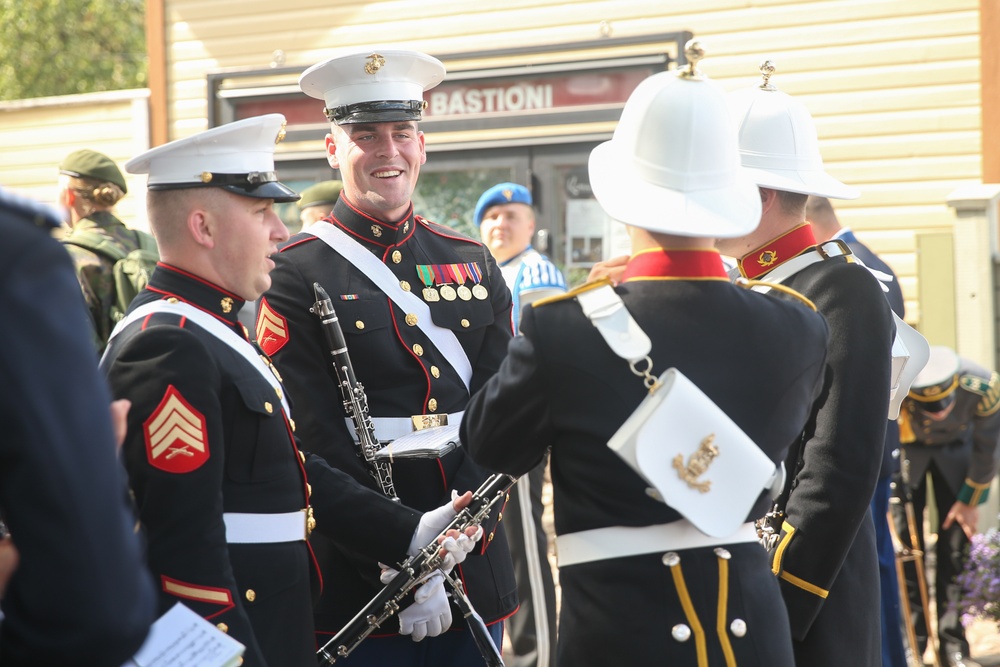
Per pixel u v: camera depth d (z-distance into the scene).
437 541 2.78
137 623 1.41
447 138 8.67
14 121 9.81
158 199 2.42
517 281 5.20
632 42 8.24
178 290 2.41
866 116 8.01
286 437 2.47
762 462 2.07
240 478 2.36
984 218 7.00
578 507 2.16
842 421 2.64
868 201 8.02
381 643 3.00
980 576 5.02
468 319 3.19
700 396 2.03
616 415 2.08
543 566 4.75
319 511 2.85
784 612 2.20
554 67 8.38
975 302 7.02
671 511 2.10
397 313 3.10
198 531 2.17
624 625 2.09
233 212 2.43
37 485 1.33
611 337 2.08
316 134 8.98
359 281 3.09
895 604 4.42
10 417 1.32
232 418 2.34
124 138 9.52
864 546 2.88
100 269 4.88
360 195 3.14
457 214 8.72
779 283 2.84
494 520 3.06
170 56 9.42
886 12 7.94
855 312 2.69
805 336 2.21
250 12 9.21
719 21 8.22
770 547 2.72
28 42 21.59
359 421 2.96
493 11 8.65
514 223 5.63
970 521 5.15
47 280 1.38
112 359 2.27
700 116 2.18
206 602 2.16
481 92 8.58
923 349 3.13
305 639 2.47
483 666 3.07
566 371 2.10
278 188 2.49
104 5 22.02
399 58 3.10
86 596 1.34
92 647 1.36
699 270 2.16
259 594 2.38
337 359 2.97
